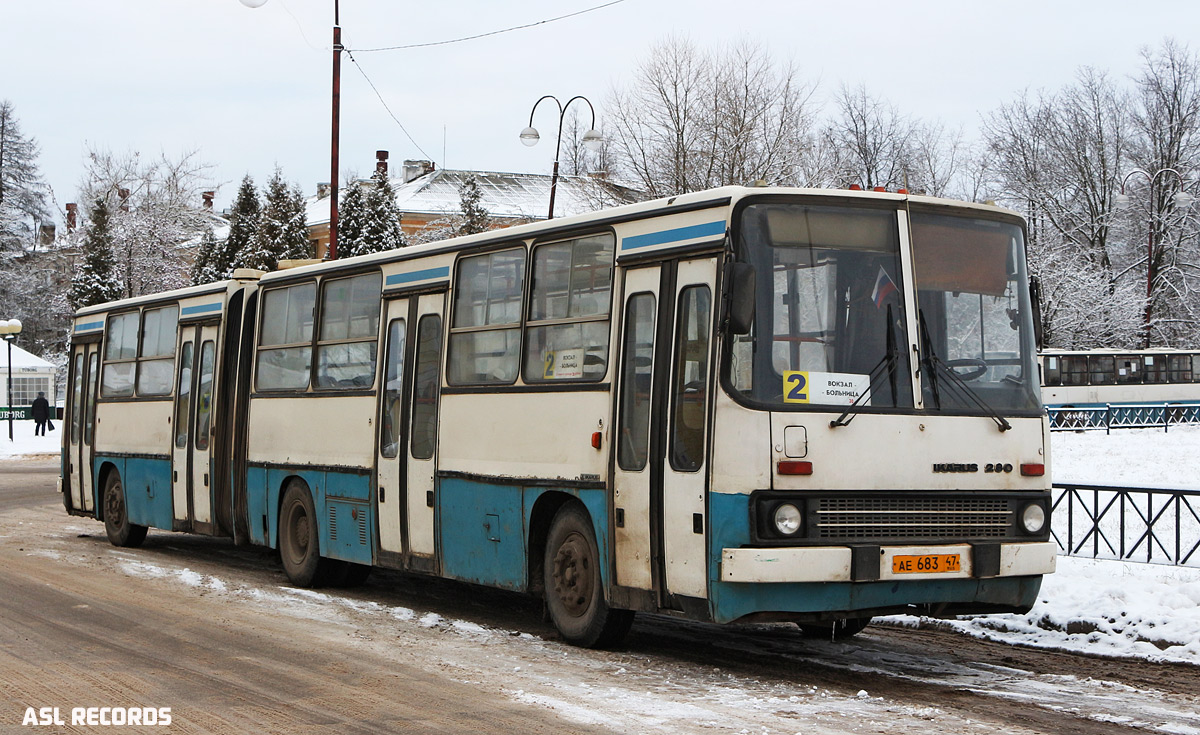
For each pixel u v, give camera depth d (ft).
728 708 25.86
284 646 33.22
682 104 136.46
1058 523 49.96
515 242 36.68
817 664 31.48
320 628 36.35
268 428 48.98
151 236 235.20
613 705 26.08
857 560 27.86
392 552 41.09
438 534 38.78
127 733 23.86
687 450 29.55
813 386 28.53
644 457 30.89
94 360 64.08
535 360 35.27
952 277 30.60
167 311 56.95
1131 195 181.88
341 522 43.91
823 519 28.12
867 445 28.63
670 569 29.78
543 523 35.09
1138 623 34.35
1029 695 27.63
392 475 41.14
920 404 29.43
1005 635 35.86
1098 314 180.45
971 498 29.55
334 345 45.32
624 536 31.40
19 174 269.44
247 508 50.34
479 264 38.19
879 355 29.35
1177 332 187.01
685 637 35.76
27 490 94.73
